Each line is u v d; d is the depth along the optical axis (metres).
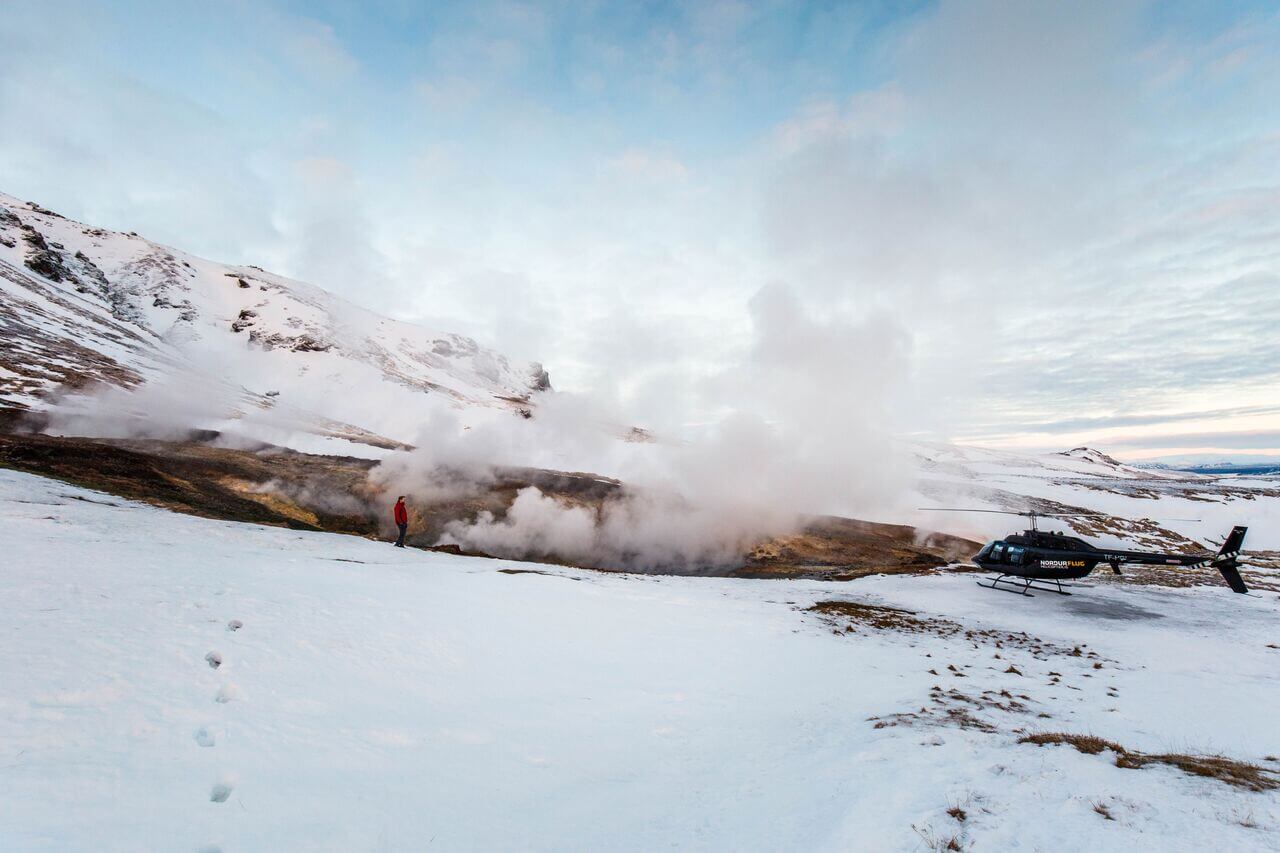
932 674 13.00
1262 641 17.53
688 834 5.86
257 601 10.94
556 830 5.94
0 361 44.53
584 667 11.55
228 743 6.62
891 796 6.19
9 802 4.89
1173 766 6.95
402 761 7.04
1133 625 19.55
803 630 16.95
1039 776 6.53
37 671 7.10
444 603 13.52
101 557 11.92
